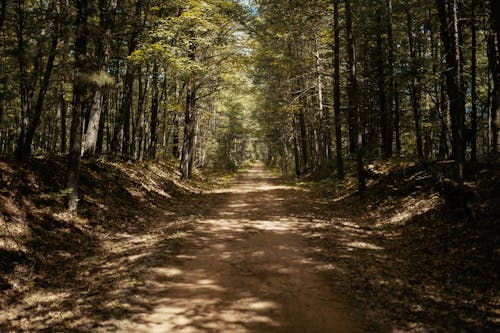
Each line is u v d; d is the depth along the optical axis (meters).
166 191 18.22
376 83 20.72
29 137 11.44
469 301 5.60
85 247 9.04
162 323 5.11
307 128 32.84
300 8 18.11
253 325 5.02
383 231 10.34
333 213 13.63
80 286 6.68
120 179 14.73
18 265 6.99
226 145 54.34
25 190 9.39
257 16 20.52
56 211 9.62
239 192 21.89
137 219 12.50
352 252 8.27
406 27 19.22
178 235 10.10
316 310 5.45
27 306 5.89
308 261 7.70
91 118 15.01
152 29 16.36
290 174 37.53
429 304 5.58
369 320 5.10
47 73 11.16
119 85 18.69
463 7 11.86
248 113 51.72
